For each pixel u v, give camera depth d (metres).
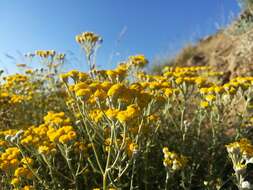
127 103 0.27
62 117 0.33
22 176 0.29
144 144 0.33
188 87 0.36
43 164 0.33
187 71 0.43
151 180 0.32
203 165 0.34
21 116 0.45
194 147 0.35
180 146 0.35
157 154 0.34
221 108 0.36
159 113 0.37
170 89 0.34
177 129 0.36
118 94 0.27
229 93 0.35
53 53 0.49
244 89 0.36
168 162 0.28
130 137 0.31
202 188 0.32
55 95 0.48
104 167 0.31
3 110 0.44
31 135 0.32
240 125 0.36
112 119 0.25
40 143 0.31
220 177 0.31
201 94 0.38
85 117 0.29
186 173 0.32
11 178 0.30
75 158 0.33
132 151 0.26
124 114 0.25
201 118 0.36
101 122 0.30
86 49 0.40
